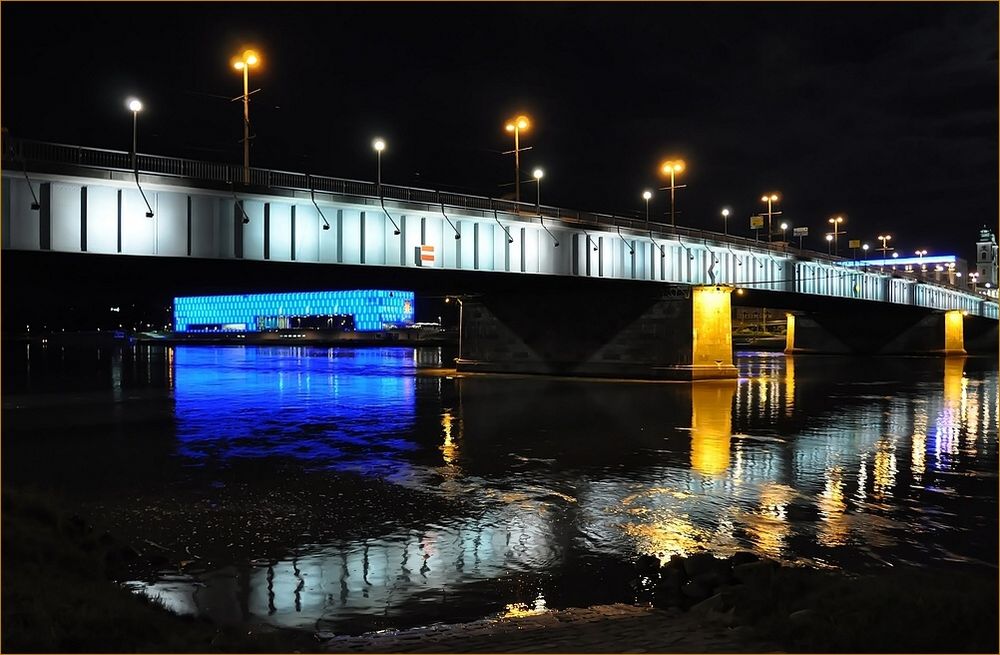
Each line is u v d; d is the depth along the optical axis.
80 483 24.50
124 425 38.72
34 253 34.53
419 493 23.16
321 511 21.02
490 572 15.91
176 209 38.06
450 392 56.12
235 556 16.95
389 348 168.50
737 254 74.81
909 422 39.16
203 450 30.92
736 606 12.14
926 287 120.56
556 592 14.71
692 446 31.58
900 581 11.75
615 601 14.20
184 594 14.50
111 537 17.22
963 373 80.69
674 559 15.41
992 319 162.12
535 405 46.88
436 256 49.00
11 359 118.00
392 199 46.03
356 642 11.72
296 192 41.88
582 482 24.66
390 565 16.38
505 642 11.17
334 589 14.88
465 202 51.38
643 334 65.75
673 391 55.91
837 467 27.05
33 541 14.02
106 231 35.72
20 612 9.69
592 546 17.73
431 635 12.05
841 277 94.56
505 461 28.28
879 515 20.45
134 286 63.72
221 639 10.44
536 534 18.75
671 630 11.20
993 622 9.48
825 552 17.22
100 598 11.12
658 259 65.06
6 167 32.47
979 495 22.77
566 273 57.28
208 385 65.12
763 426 37.44
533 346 71.88
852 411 43.94
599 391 55.75
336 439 33.75
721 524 19.61
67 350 166.12
